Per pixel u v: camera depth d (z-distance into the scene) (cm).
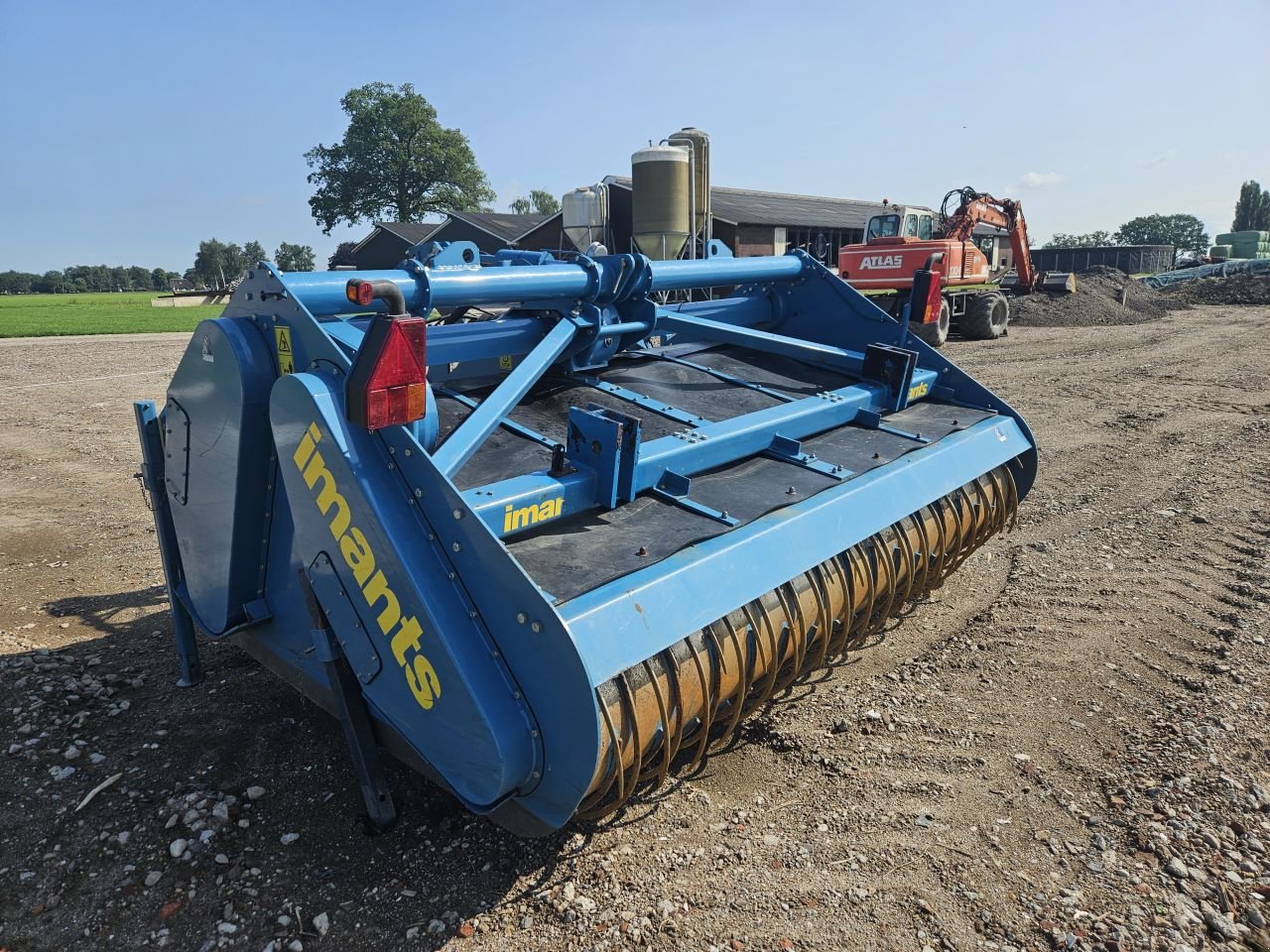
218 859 261
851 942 228
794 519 276
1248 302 2658
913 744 320
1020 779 297
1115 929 230
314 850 265
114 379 1405
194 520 311
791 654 270
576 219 1083
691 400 361
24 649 403
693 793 292
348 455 219
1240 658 376
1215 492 634
